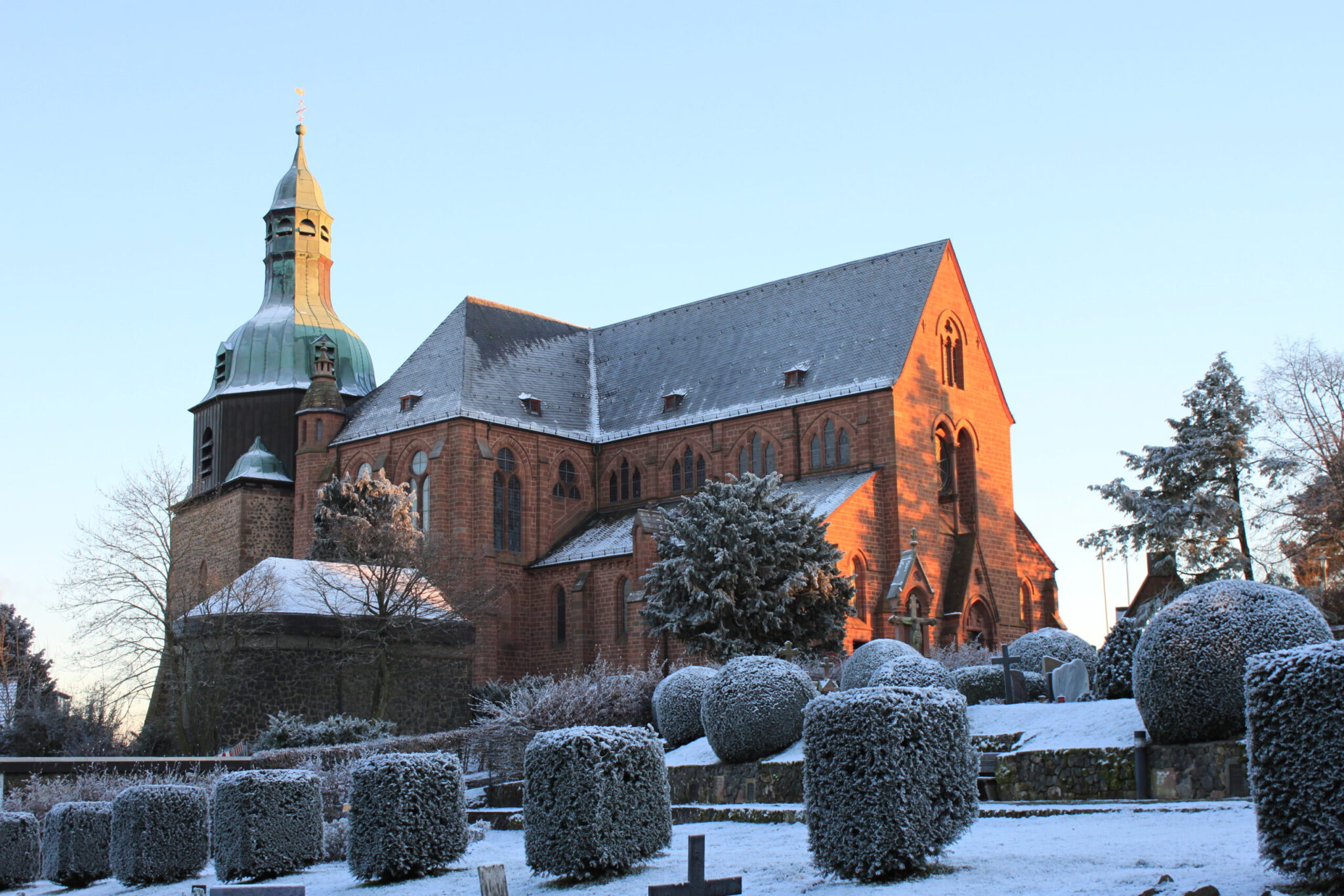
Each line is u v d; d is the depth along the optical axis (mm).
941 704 21422
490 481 86062
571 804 23953
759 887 21484
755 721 36312
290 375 99125
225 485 96062
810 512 65562
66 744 63031
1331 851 16812
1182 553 64375
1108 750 29469
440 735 54969
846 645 73500
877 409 78938
